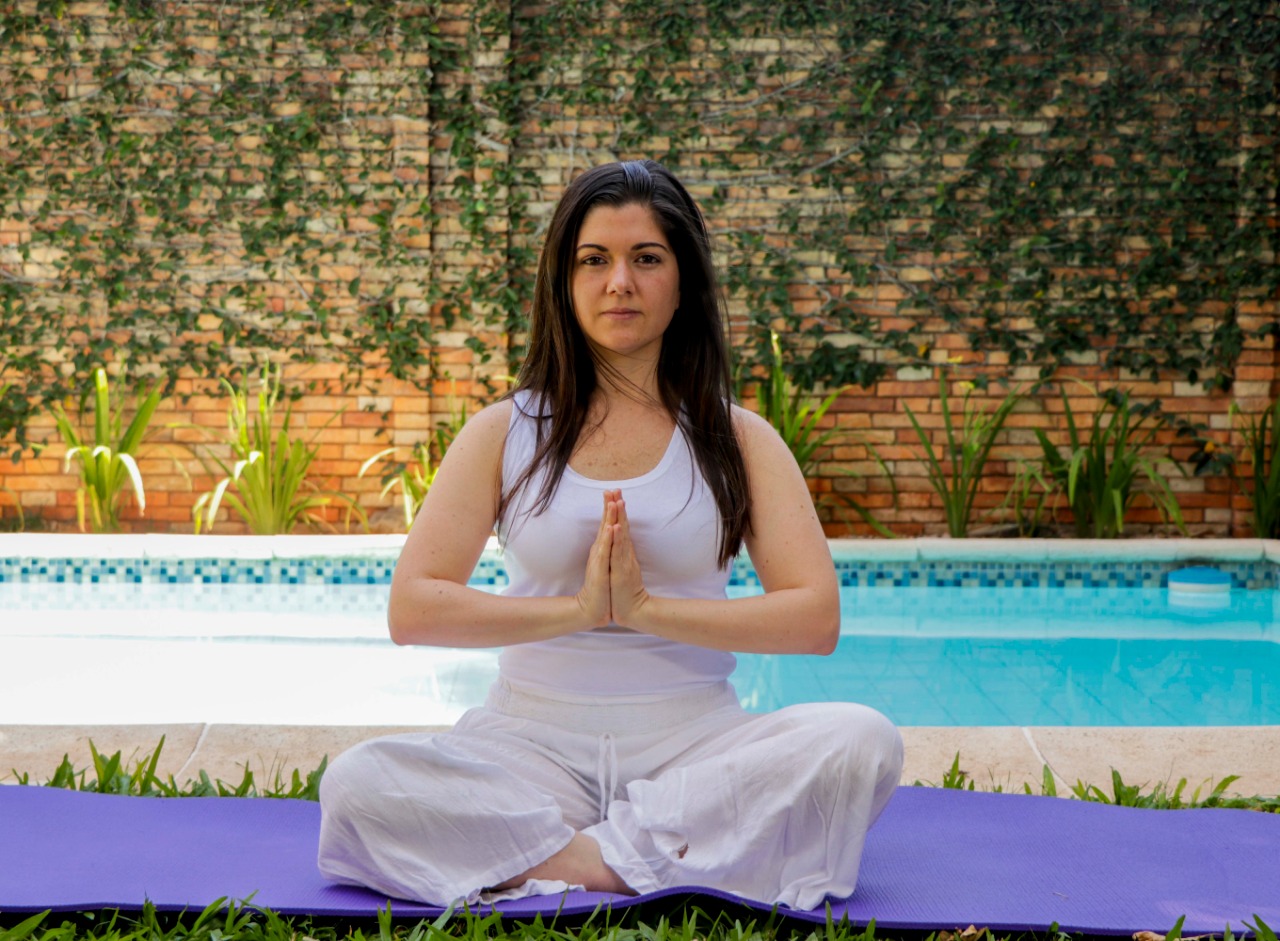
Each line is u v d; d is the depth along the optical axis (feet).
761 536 6.44
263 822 7.57
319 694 13.70
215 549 18.81
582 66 21.17
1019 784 8.92
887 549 19.27
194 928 5.86
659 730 6.41
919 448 21.72
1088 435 21.63
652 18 21.06
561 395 6.46
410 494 20.70
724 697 6.66
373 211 21.24
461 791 6.08
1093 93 20.92
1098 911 6.11
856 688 14.37
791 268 21.43
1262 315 21.11
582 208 6.36
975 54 20.97
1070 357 21.52
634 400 6.51
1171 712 13.39
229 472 20.70
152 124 21.15
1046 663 15.49
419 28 20.84
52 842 7.02
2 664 14.97
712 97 21.27
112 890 6.28
